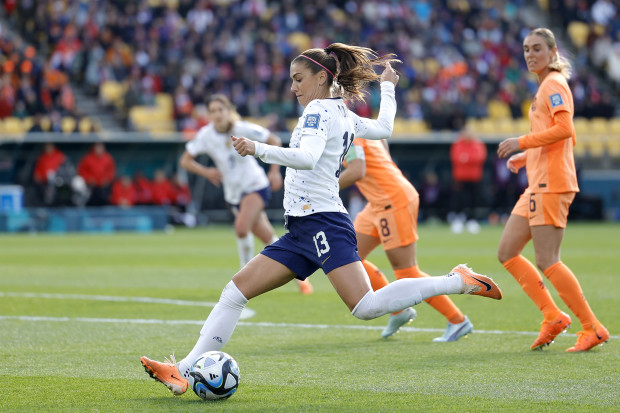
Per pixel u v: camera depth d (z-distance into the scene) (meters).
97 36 92.75
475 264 45.78
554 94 21.64
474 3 119.31
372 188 24.47
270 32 102.69
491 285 16.92
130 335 24.33
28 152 79.12
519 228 22.53
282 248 16.88
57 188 78.31
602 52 119.69
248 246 36.50
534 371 18.97
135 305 30.94
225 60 95.06
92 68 90.81
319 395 16.59
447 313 23.34
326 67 16.89
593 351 21.67
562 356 20.95
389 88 19.09
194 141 36.72
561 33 123.50
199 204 88.19
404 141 89.50
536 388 17.11
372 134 18.14
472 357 20.88
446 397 16.33
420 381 17.91
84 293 34.62
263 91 92.81
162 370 16.45
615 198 97.25
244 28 100.12
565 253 53.06
